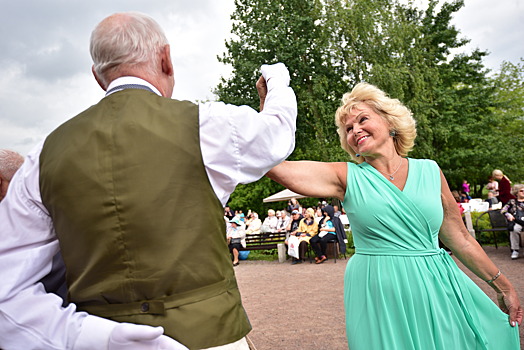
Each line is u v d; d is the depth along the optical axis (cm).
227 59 2342
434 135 2570
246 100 2238
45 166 117
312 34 2222
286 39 2192
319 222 1160
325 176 196
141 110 121
